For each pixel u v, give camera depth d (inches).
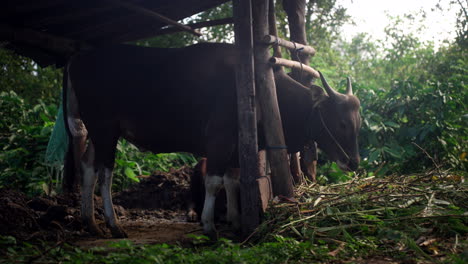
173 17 241.4
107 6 208.7
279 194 186.9
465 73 414.3
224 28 647.8
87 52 215.5
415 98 327.9
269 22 232.7
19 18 223.0
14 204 199.9
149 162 354.0
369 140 319.3
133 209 292.4
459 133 324.8
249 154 177.9
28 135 323.6
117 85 205.0
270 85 189.0
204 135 197.5
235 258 124.9
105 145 206.4
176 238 190.4
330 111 196.5
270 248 140.1
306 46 227.1
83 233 203.3
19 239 175.9
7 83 543.8
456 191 183.2
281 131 189.2
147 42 696.4
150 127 204.1
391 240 151.6
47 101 539.5
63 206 209.5
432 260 127.1
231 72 192.5
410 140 322.3
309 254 140.1
